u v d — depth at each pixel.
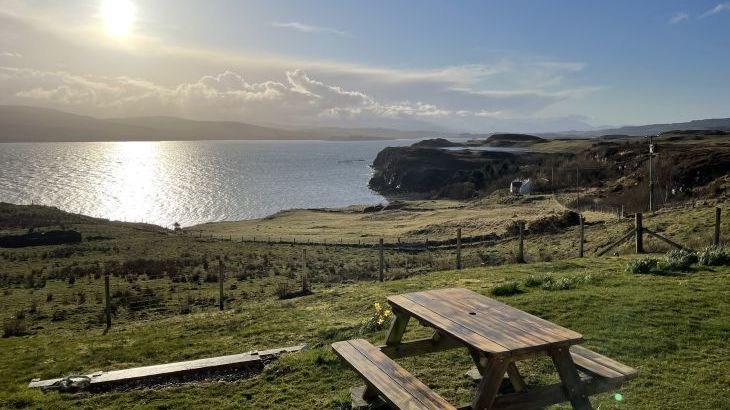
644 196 55.97
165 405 8.00
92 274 39.38
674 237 23.38
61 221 79.81
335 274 33.38
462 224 58.19
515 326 5.49
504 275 18.44
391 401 5.25
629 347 8.44
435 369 8.10
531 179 99.44
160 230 76.94
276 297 24.81
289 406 7.50
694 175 60.34
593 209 55.28
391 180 182.50
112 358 12.12
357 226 76.31
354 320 13.71
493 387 4.87
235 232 75.62
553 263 20.28
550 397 5.50
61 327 21.53
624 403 6.58
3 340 17.69
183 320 17.88
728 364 7.68
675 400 6.61
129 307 26.05
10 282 36.69
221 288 21.84
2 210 86.56
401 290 17.27
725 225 23.22
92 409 8.07
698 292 11.66
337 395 7.51
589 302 11.16
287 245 54.28
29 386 9.48
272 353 10.47
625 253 21.91
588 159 108.19
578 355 6.03
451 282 17.73
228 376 9.26
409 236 56.91
